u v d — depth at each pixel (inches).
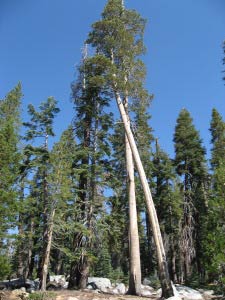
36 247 848.3
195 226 1298.0
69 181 847.7
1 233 754.8
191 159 1384.1
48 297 683.4
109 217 914.7
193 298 835.4
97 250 911.7
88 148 950.4
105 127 1007.0
